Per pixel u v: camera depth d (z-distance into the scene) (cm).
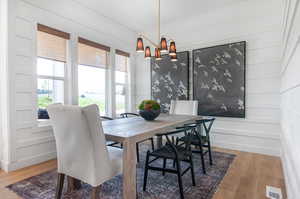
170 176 230
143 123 227
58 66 311
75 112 130
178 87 407
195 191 194
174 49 246
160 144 271
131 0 321
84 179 146
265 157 300
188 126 204
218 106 358
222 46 351
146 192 192
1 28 241
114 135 163
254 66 324
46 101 298
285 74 215
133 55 475
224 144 358
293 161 137
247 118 333
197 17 384
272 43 307
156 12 367
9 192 191
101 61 391
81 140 137
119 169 162
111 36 405
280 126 295
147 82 467
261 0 314
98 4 335
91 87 373
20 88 250
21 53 250
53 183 210
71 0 318
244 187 202
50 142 290
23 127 254
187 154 200
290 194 150
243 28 334
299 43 118
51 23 288
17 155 248
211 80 365
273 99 308
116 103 438
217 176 229
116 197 183
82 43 343
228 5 342
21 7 249
